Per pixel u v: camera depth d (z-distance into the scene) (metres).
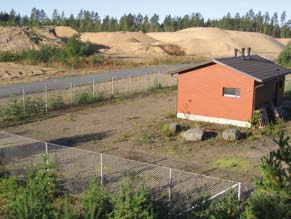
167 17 151.88
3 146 17.47
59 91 32.34
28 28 80.62
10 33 71.56
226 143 18.95
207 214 9.28
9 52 54.41
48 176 11.91
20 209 9.25
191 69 23.33
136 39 97.44
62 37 91.56
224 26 147.00
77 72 45.44
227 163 16.19
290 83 36.78
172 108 26.83
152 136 20.11
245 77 21.91
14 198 10.34
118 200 9.43
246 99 22.03
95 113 25.48
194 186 13.16
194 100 23.56
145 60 58.62
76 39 56.81
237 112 22.36
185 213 10.62
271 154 7.97
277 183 7.67
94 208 9.29
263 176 7.87
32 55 52.59
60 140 19.52
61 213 10.05
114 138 19.86
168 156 17.09
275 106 25.08
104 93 31.77
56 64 51.00
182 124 22.64
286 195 7.58
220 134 20.44
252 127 21.62
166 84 37.25
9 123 22.80
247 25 147.12
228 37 99.12
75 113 25.44
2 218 10.59
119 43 90.00
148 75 43.28
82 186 13.05
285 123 22.84
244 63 24.22
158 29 141.12
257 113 21.86
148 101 29.50
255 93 22.17
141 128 21.66
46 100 25.83
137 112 25.75
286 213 7.42
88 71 46.62
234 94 22.42
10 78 39.47
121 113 25.47
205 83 23.11
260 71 23.55
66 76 41.97
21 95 30.09
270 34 144.75
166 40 105.69
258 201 7.65
